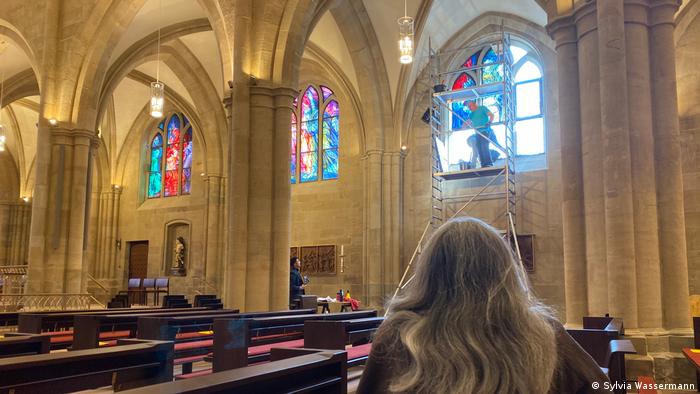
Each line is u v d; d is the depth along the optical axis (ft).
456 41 72.38
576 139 34.99
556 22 35.96
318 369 14.02
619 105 31.27
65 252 63.26
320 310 70.49
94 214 103.86
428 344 5.44
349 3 66.49
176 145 101.35
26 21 68.95
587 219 33.12
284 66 49.55
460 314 5.56
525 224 65.26
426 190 72.13
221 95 86.48
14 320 35.83
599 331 22.80
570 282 34.30
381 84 72.13
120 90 96.89
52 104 65.05
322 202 81.51
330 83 83.20
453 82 72.64
